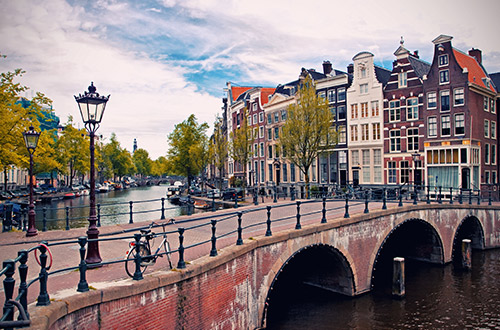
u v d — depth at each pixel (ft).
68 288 22.16
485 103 107.45
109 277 25.14
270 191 138.62
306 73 134.82
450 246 70.95
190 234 42.75
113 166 292.20
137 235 23.63
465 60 109.60
